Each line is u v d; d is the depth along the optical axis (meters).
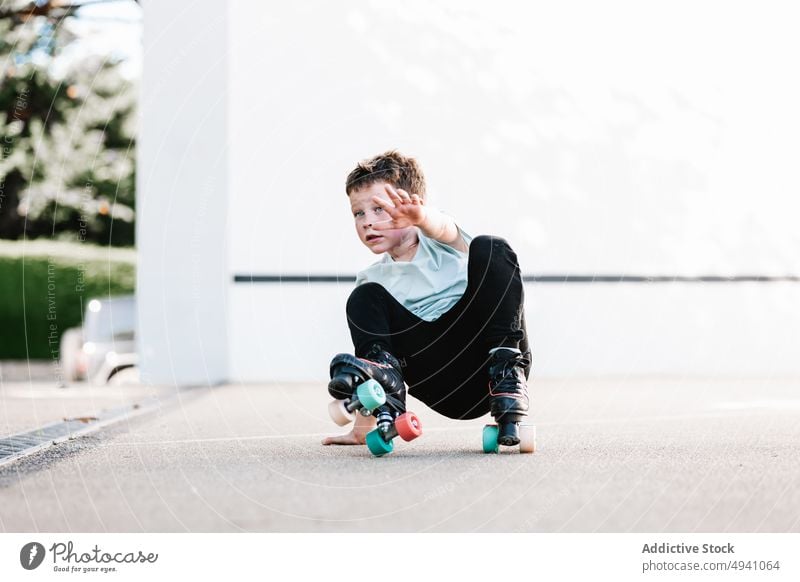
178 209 7.20
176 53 7.19
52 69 12.47
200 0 7.21
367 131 7.50
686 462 2.62
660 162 7.87
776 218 7.91
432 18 7.63
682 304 7.77
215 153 7.23
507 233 7.70
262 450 3.00
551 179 7.77
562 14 7.82
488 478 2.33
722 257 7.83
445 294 2.85
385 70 7.55
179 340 7.19
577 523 1.92
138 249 7.17
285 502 2.10
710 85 7.93
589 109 7.82
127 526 1.95
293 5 7.38
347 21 7.52
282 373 7.27
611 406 4.75
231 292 7.25
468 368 2.82
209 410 4.74
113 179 12.75
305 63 7.41
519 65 7.78
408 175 2.95
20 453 2.92
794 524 1.89
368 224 2.91
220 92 7.23
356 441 3.14
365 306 2.74
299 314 7.31
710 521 1.91
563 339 7.66
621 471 2.45
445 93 7.68
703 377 7.25
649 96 7.89
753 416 4.12
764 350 7.85
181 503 2.10
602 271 7.75
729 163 7.91
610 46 7.87
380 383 2.63
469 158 7.68
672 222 7.84
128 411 4.71
